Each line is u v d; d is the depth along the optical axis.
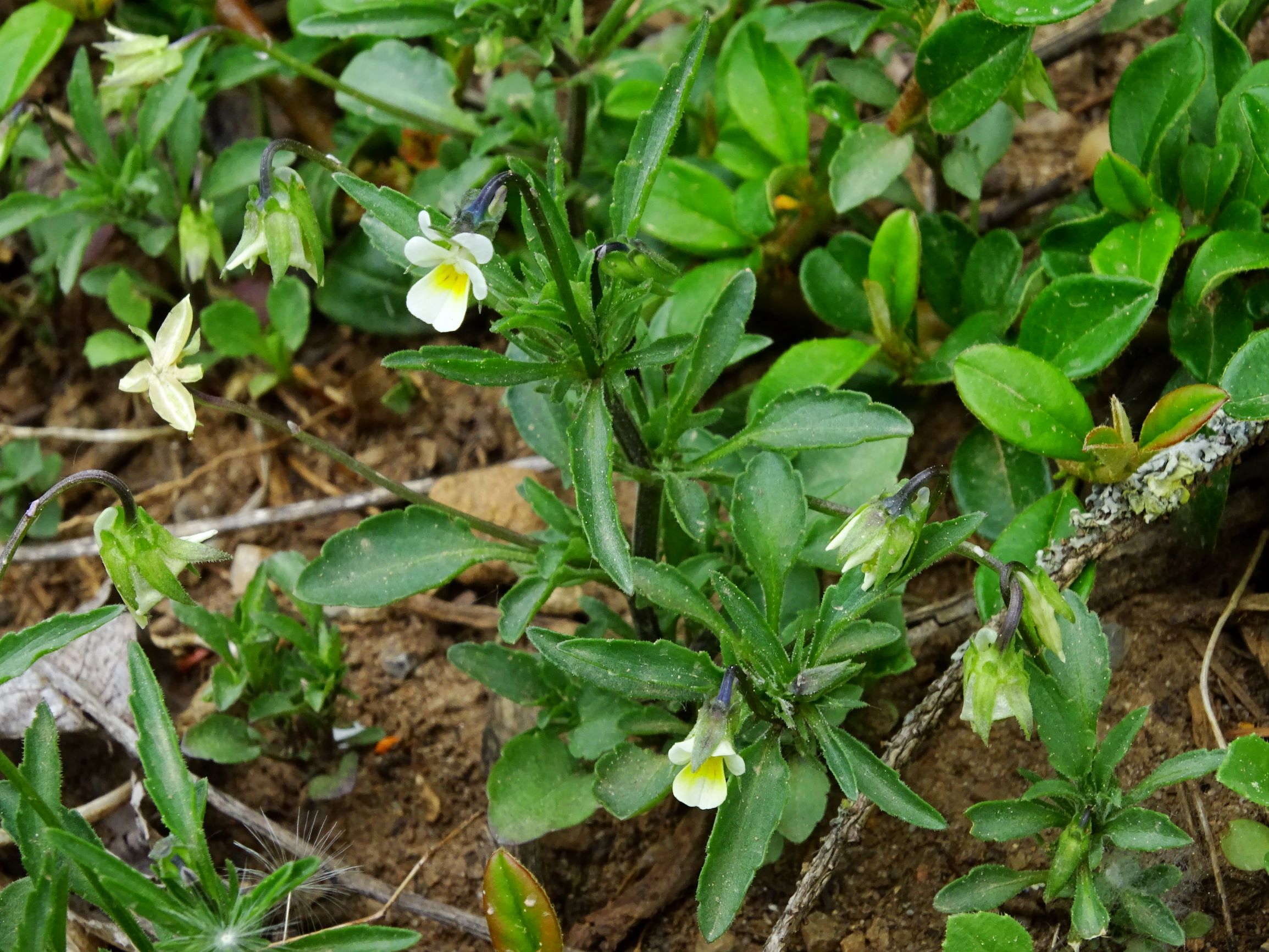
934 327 0.38
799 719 0.32
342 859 0.36
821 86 0.38
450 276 0.30
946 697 0.33
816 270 0.37
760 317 0.40
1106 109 0.41
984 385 0.33
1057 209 0.37
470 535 0.34
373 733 0.36
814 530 0.34
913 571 0.31
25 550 0.40
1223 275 0.33
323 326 0.42
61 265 0.40
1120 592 0.35
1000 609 0.33
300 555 0.36
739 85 0.38
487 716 0.37
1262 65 0.34
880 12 0.36
